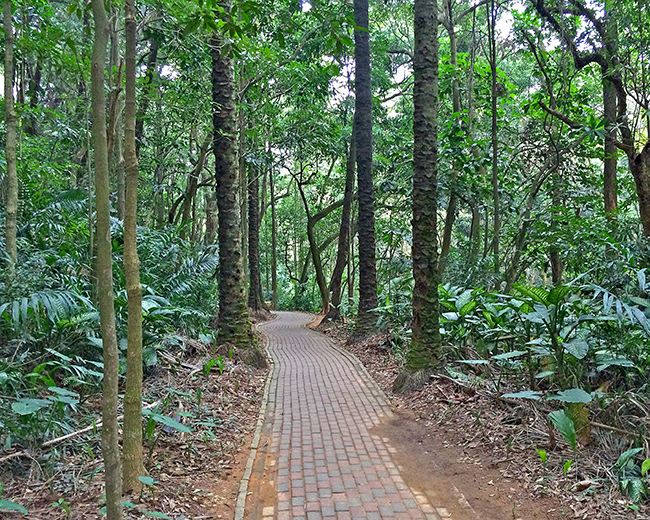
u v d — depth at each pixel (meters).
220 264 7.68
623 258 5.43
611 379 4.32
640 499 2.86
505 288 7.91
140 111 9.53
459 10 12.41
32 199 6.49
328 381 6.71
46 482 2.94
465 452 3.92
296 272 32.44
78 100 8.02
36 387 3.53
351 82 15.32
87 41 6.00
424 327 5.96
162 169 13.08
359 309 10.34
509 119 10.96
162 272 7.45
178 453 3.73
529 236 7.76
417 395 5.55
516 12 8.47
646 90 7.18
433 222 6.02
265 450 4.11
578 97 8.78
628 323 4.32
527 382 4.87
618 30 7.04
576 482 3.13
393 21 16.56
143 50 11.71
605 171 8.62
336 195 21.38
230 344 7.39
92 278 5.27
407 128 15.59
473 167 8.38
